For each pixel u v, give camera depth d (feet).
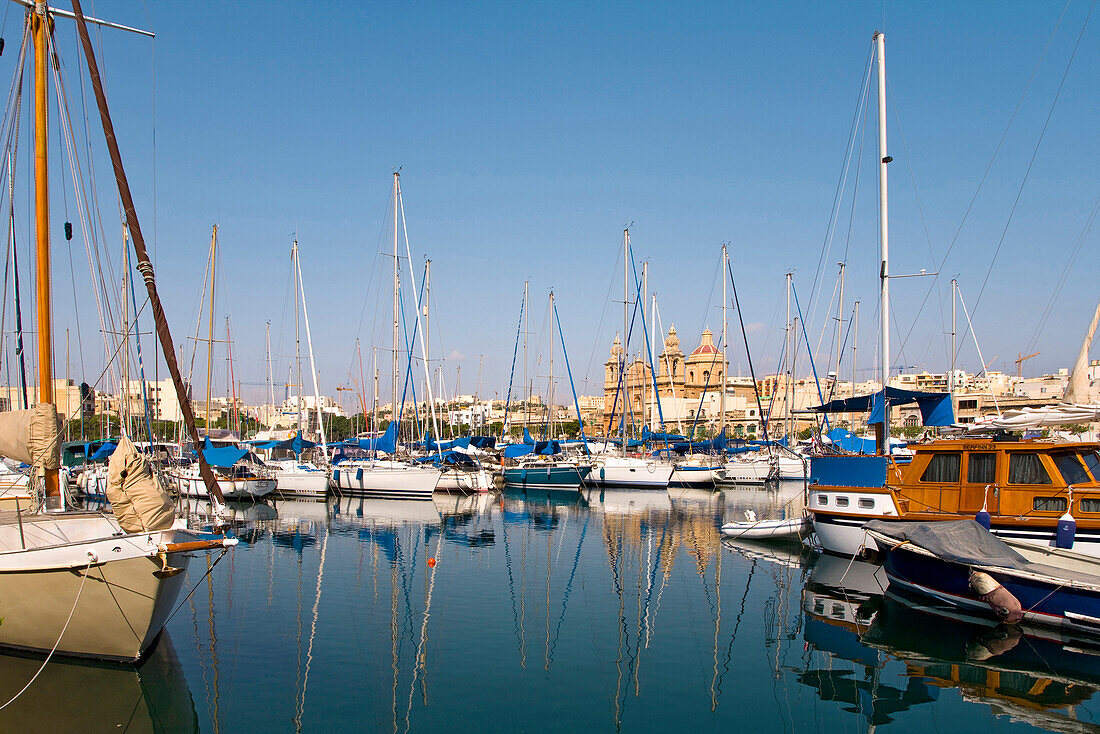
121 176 45.39
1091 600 51.52
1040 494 61.67
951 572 59.57
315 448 169.99
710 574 78.33
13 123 51.65
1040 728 41.01
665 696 45.01
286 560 85.15
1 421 46.83
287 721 40.83
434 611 63.16
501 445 220.64
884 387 80.94
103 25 52.80
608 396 539.70
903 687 46.57
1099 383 60.59
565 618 61.26
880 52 83.61
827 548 78.84
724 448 194.29
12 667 45.27
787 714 42.63
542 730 40.06
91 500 118.73
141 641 43.57
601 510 137.49
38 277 47.09
